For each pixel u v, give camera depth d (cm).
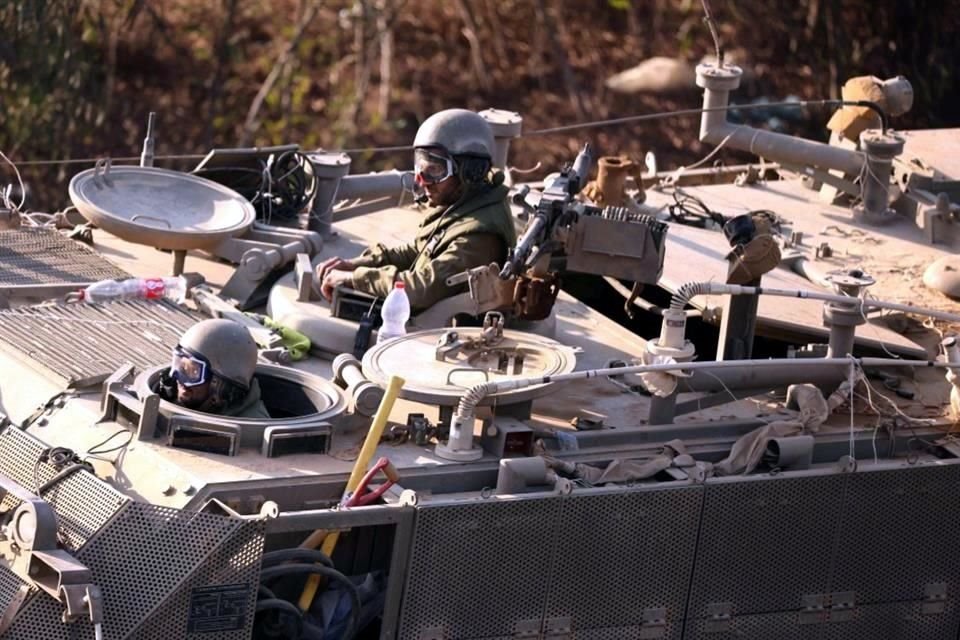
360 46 4584
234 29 4672
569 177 1692
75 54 3906
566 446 1586
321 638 1466
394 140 4519
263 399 1617
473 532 1462
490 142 1772
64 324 1695
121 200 1919
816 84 4519
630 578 1537
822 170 2223
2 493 1413
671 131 4588
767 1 4656
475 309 1694
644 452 1603
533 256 1659
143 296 1789
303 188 2041
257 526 1376
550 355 1616
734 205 2227
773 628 1611
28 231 1947
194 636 1379
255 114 4341
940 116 4319
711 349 2009
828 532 1603
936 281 1984
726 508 1555
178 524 1373
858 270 1725
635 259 1720
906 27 4319
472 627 1489
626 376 1762
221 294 1856
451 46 4859
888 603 1650
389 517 1426
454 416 1525
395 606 1461
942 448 1678
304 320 1748
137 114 4353
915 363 1647
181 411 1494
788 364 1612
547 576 1505
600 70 4797
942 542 1652
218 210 1952
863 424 1694
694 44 4784
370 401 1539
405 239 2058
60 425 1548
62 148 3931
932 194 2233
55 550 1362
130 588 1367
